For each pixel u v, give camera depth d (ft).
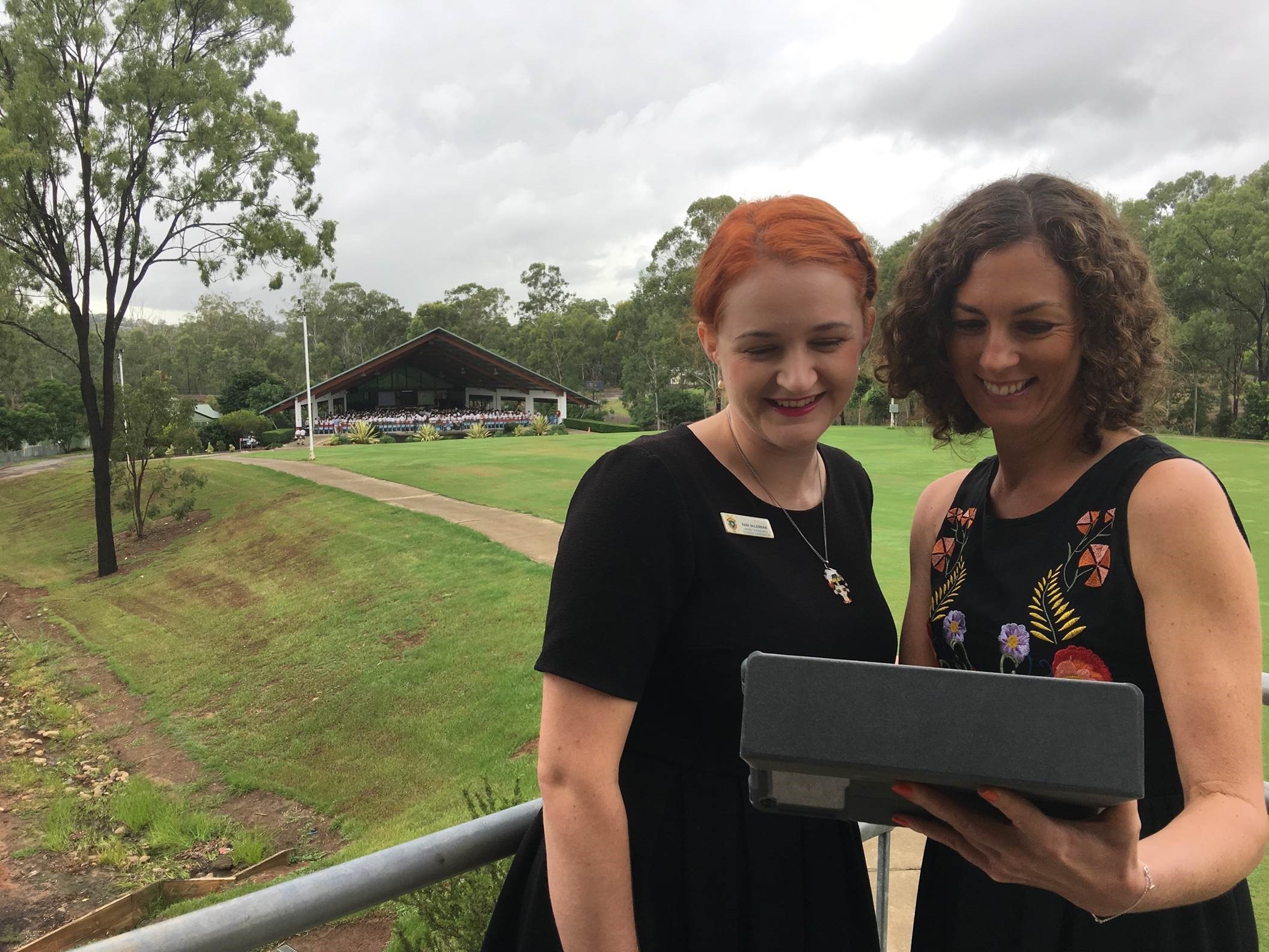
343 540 48.67
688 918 3.28
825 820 3.60
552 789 3.05
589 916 2.97
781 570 3.47
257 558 51.78
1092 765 1.94
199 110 52.90
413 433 138.41
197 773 27.27
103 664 39.81
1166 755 3.35
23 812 25.81
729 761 3.34
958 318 3.76
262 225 58.18
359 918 14.87
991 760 2.00
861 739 2.10
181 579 52.49
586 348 237.66
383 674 29.94
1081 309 3.52
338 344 254.68
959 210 3.82
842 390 3.33
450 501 55.52
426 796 21.97
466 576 37.68
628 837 3.14
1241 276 119.85
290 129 57.67
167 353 274.98
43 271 57.47
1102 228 3.51
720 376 3.58
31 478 108.37
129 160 54.95
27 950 16.84
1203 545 3.08
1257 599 3.09
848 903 3.66
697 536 3.28
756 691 2.19
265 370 206.80
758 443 3.54
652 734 3.36
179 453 108.27
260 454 96.02
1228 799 2.81
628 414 202.18
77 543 68.85
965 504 4.29
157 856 22.70
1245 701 2.93
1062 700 1.99
